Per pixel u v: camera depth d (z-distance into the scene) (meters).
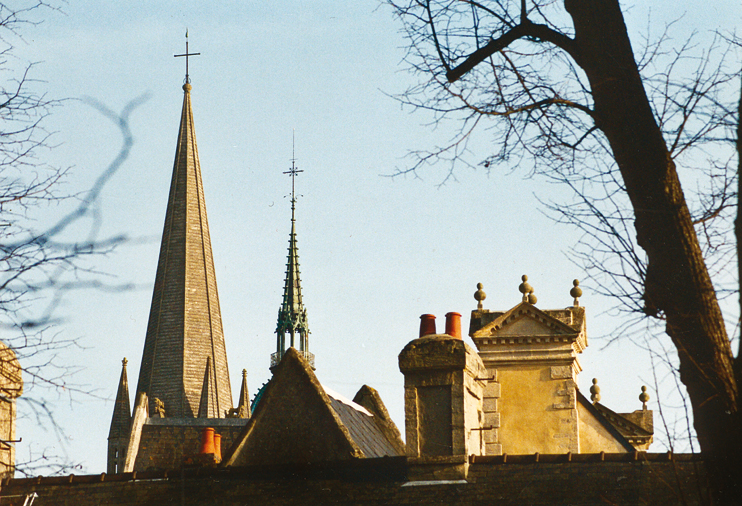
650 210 14.65
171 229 159.00
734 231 13.72
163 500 23.41
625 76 15.26
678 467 21.53
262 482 23.39
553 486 21.91
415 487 22.58
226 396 153.88
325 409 24.67
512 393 35.66
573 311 36.97
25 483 24.06
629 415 38.88
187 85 167.00
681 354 14.24
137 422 89.50
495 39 16.81
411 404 23.80
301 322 147.88
